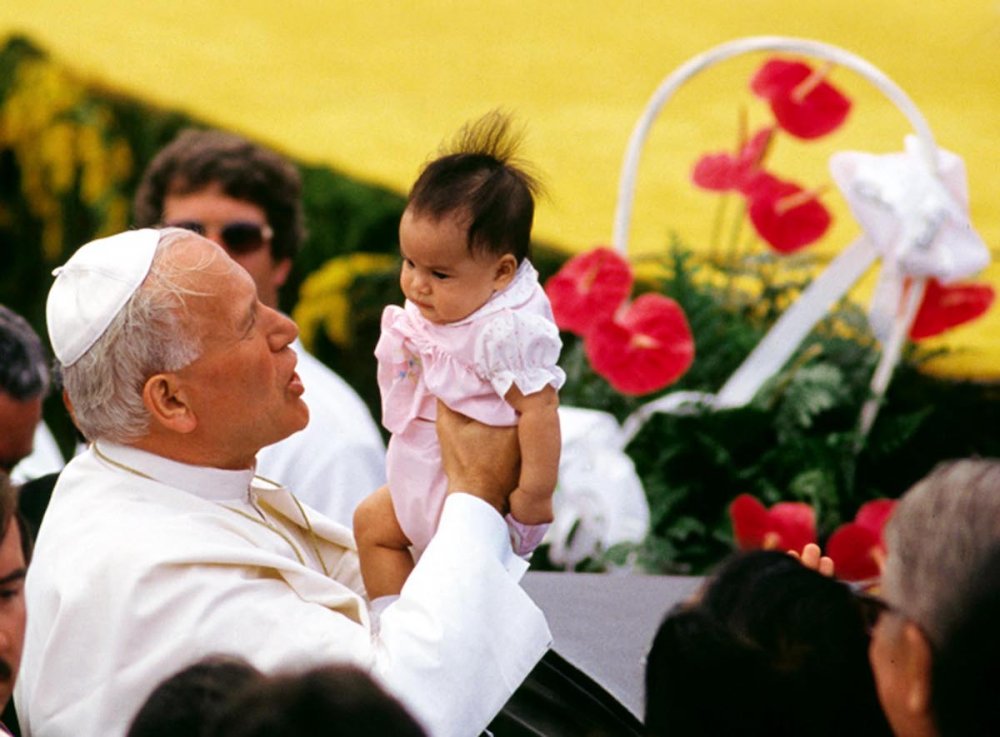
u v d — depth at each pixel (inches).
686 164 1189.7
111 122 1209.4
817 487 665.0
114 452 392.8
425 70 1323.8
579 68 1312.7
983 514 260.4
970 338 887.7
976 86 1218.6
